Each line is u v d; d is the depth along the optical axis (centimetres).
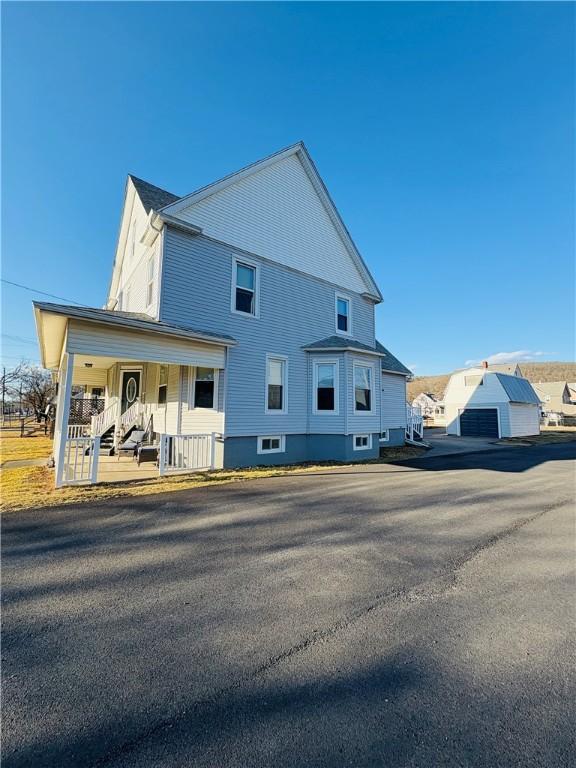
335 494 710
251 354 1084
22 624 268
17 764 156
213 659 229
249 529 493
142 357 829
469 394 2808
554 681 212
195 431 1037
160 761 158
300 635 257
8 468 1025
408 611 291
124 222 1456
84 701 193
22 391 4128
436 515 574
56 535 462
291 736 172
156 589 324
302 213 1283
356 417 1234
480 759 160
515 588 334
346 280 1431
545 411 4831
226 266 1052
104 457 1215
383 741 170
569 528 517
